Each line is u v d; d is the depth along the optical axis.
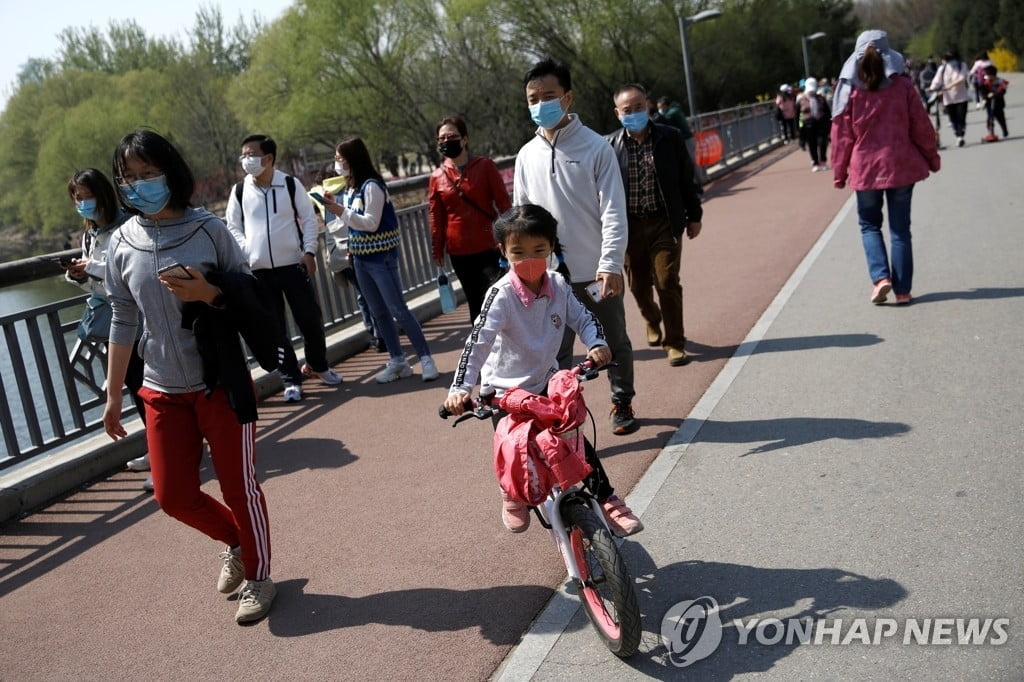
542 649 3.43
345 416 6.79
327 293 8.90
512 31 40.66
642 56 45.34
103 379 6.69
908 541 3.74
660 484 4.70
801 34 55.03
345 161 7.15
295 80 43.34
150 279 3.74
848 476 4.43
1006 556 3.51
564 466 3.20
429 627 3.71
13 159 51.34
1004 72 72.75
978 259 8.60
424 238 10.55
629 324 8.32
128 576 4.62
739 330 7.54
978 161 16.41
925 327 6.68
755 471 4.67
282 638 3.81
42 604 4.44
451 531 4.56
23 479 5.73
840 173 7.42
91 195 5.32
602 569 3.13
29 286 7.02
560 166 5.18
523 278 3.65
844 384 5.75
